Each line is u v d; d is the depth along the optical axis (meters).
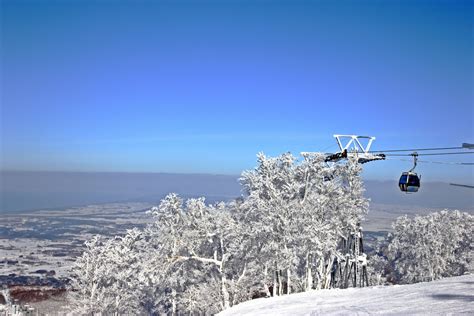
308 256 34.34
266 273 35.66
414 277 59.16
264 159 35.81
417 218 61.50
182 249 37.16
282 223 32.94
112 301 51.62
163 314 49.03
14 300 73.88
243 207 35.69
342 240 36.88
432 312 12.56
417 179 23.53
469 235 59.88
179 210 36.50
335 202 35.25
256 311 18.84
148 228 38.41
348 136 32.09
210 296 37.69
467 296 14.45
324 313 15.23
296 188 34.69
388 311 13.79
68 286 54.94
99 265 52.06
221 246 37.06
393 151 27.12
